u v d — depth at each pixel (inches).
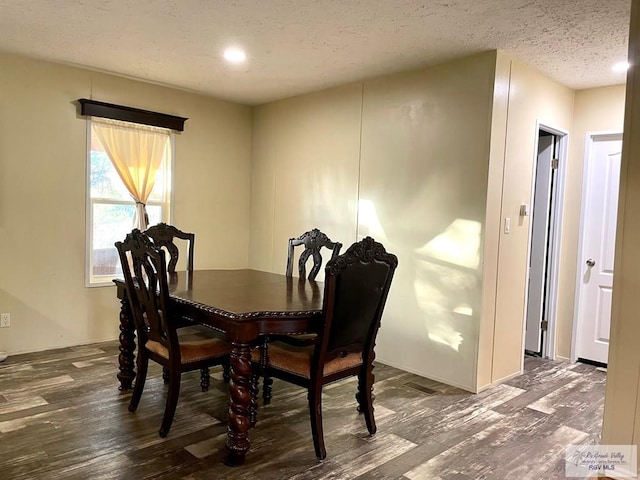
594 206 166.6
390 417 118.7
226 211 210.4
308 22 118.0
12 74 151.2
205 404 121.9
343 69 155.3
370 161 165.9
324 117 182.5
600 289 166.4
